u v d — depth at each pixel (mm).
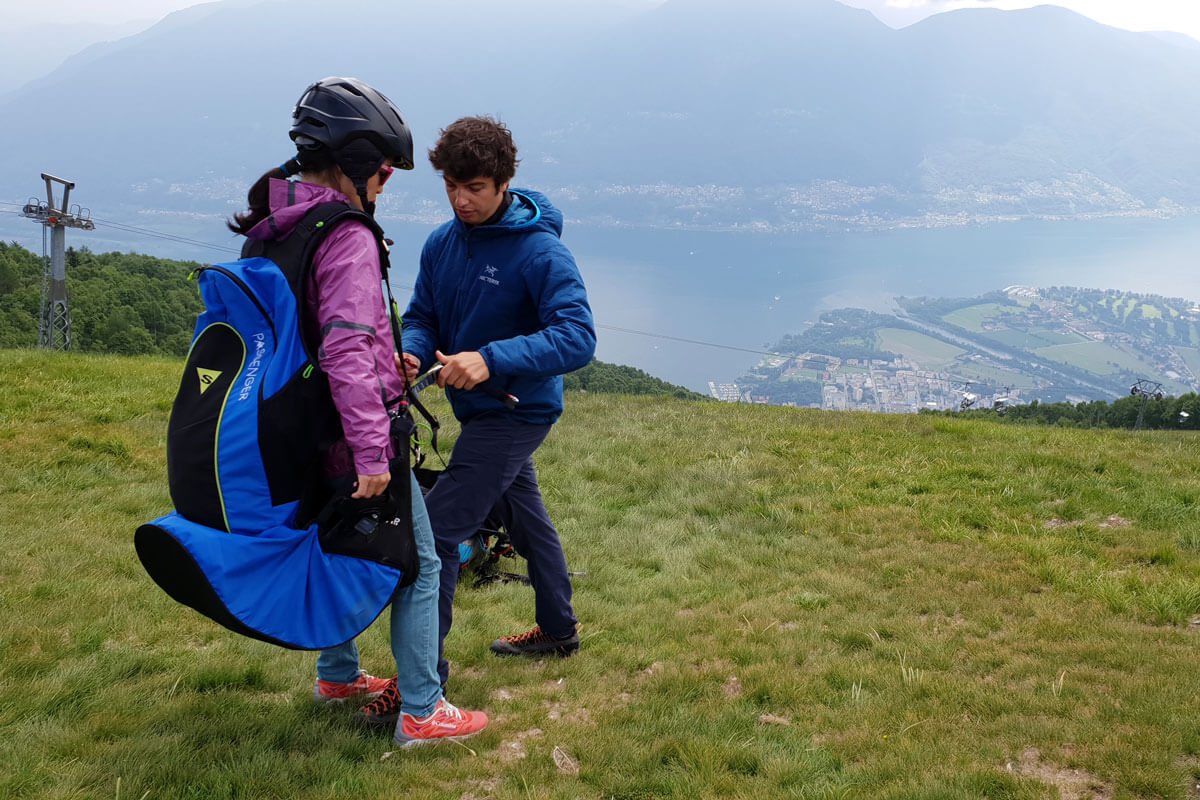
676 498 7957
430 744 3299
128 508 6766
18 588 4922
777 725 3678
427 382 3176
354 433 2492
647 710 3801
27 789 2816
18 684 3684
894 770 3162
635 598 5551
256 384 2484
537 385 3723
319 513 2646
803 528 7074
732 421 12109
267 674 3973
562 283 3537
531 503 4246
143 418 9750
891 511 7340
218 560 2410
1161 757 3154
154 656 4152
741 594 5602
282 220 2557
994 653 4430
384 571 2768
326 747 3252
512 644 4469
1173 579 5445
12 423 8914
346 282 2533
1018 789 2979
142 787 2873
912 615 5133
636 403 14672
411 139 2883
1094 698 3785
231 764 3051
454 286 3773
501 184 3523
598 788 3125
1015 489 7906
